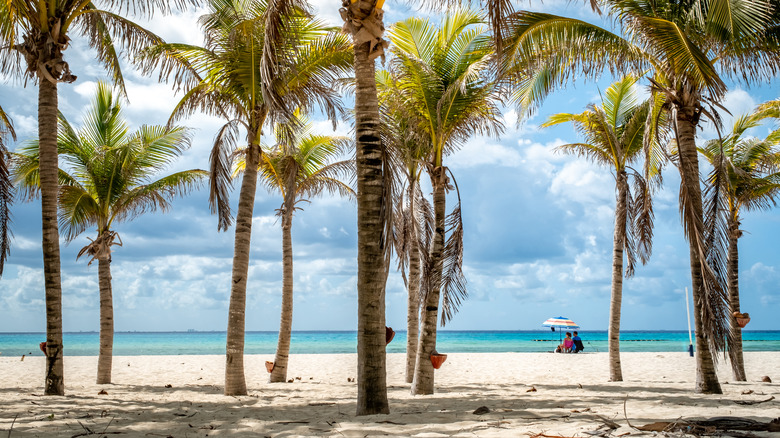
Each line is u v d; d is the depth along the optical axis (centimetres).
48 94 1002
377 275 668
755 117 1359
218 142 1053
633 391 1083
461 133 1148
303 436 547
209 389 1224
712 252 949
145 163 1391
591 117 1362
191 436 587
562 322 3978
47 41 981
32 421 693
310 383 1381
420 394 1012
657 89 1009
